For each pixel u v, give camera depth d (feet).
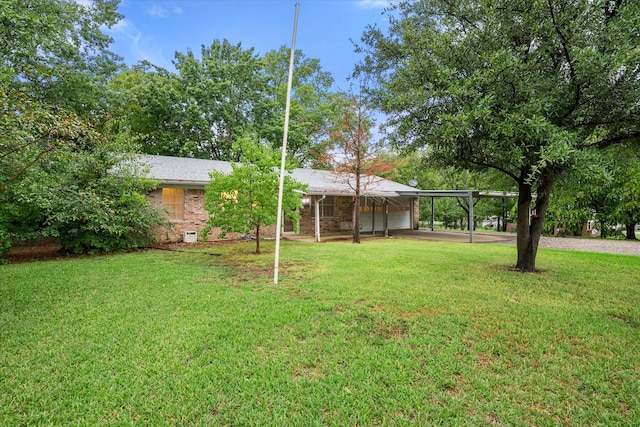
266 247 35.04
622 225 52.85
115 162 29.43
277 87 75.66
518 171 24.14
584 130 19.26
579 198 52.70
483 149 20.04
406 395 8.23
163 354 10.14
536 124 15.46
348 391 8.38
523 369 9.53
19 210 24.89
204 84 64.49
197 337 11.35
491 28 18.20
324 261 26.22
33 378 8.78
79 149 24.04
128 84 63.26
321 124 73.41
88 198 23.15
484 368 9.57
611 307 15.06
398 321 13.03
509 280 20.07
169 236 38.42
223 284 18.54
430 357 10.12
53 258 27.78
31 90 21.95
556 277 21.11
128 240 31.81
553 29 16.89
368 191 46.96
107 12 48.08
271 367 9.45
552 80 17.53
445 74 17.80
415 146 21.33
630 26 14.64
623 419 7.44
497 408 7.77
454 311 14.24
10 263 24.91
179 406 7.74
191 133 65.41
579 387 8.70
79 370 9.20
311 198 52.26
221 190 28.48
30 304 14.76
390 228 63.52
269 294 16.56
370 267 23.73
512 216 67.21
